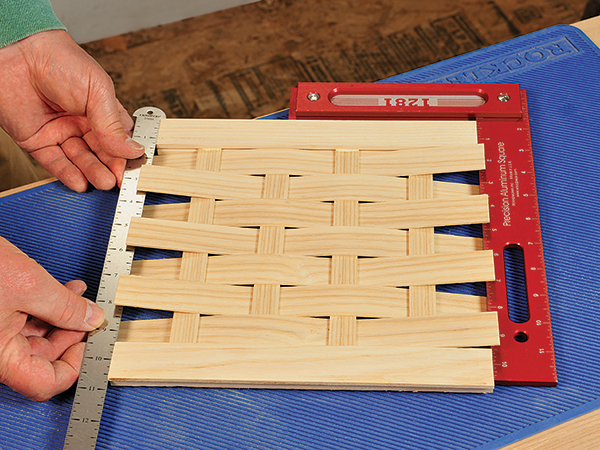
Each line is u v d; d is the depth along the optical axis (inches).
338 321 30.5
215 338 30.3
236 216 33.9
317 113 38.2
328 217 33.7
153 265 32.9
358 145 36.0
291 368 29.3
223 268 32.2
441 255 32.0
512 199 34.4
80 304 29.8
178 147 36.8
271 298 31.3
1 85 36.4
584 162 37.2
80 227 36.3
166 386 30.5
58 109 38.5
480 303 31.4
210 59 77.8
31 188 38.0
